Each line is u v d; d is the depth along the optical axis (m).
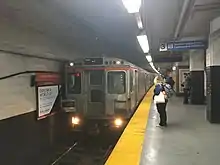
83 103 11.14
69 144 12.55
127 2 5.54
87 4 7.80
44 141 10.88
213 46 9.66
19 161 8.78
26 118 9.34
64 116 12.75
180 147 6.30
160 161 5.20
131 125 8.74
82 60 11.16
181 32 12.20
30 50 8.64
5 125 7.93
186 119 10.71
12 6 5.20
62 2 6.73
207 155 5.63
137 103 14.41
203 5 7.61
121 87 10.78
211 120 9.70
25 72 9.16
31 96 9.74
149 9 8.80
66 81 11.32
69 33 9.70
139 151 5.53
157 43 18.52
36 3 5.70
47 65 11.09
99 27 11.56
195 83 16.70
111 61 10.88
